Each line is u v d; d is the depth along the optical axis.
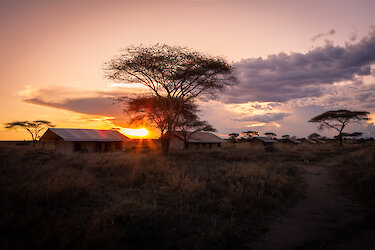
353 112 47.06
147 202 6.72
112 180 9.48
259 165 15.54
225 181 9.90
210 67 19.86
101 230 4.46
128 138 35.81
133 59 19.45
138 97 23.30
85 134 31.77
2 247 3.64
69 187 7.02
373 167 11.73
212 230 4.91
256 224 5.59
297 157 25.27
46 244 3.85
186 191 7.82
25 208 5.43
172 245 4.29
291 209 6.94
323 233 5.15
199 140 42.53
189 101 23.67
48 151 30.14
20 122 37.50
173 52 18.97
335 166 17.58
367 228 5.36
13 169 10.58
